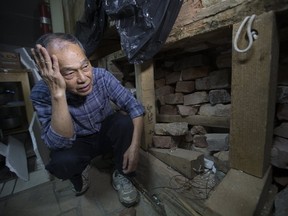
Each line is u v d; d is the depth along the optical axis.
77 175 0.96
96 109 0.96
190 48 1.09
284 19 0.63
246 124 0.67
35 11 2.20
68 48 0.67
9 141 1.64
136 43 0.92
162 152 1.08
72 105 0.89
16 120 1.82
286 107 0.76
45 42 0.68
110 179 1.19
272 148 0.73
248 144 0.68
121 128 0.94
